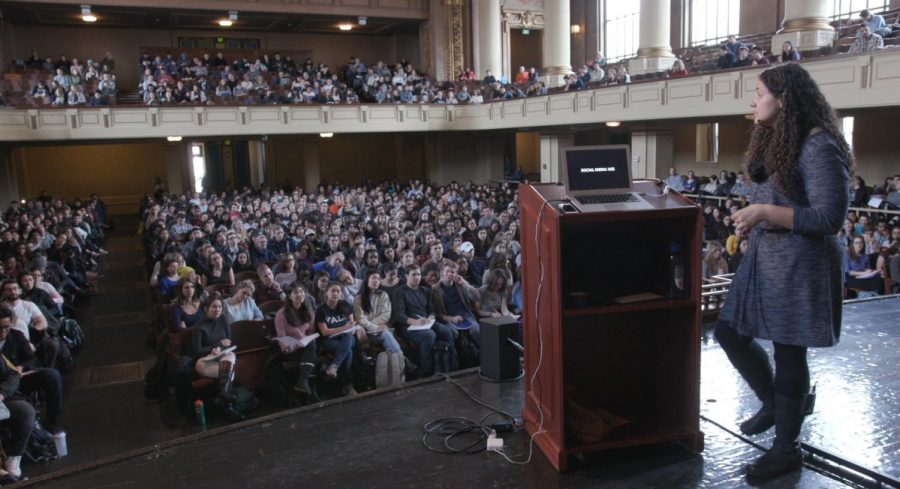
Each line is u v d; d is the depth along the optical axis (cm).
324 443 357
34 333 773
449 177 2734
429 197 2039
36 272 887
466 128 2427
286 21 2708
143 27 2739
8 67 2431
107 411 738
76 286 1236
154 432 674
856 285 1014
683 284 323
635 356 358
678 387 335
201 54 2767
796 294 266
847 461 293
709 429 347
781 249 268
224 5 2417
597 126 2066
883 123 1666
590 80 1966
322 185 2467
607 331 357
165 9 2370
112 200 2845
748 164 284
